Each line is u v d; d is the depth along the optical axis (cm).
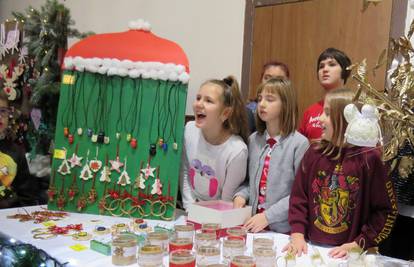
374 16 203
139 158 167
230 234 130
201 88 165
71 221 155
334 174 134
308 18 228
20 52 252
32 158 241
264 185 156
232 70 258
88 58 170
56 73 240
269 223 148
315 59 227
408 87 104
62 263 114
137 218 162
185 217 167
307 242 139
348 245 126
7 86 249
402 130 104
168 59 167
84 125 171
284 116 153
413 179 141
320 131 186
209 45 270
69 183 169
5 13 444
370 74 202
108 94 170
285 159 152
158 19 300
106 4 338
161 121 167
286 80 157
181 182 176
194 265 109
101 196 167
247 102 246
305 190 141
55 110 240
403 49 107
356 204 131
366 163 129
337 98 132
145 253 109
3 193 202
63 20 244
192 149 171
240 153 160
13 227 145
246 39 251
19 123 246
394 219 129
